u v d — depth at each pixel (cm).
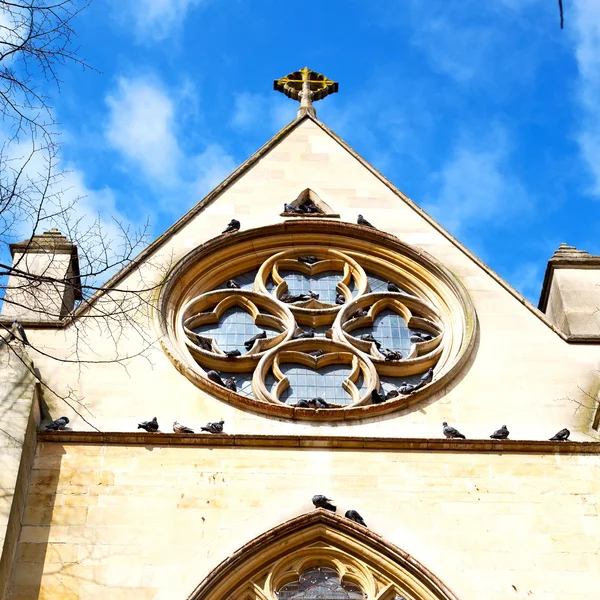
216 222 3503
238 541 2639
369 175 3700
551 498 2745
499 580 2594
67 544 2595
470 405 2981
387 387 3136
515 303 3275
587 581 2594
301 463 2786
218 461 2773
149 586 2544
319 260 3475
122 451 2777
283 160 3716
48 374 2955
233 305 3338
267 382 3117
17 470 2631
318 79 4522
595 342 3156
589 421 2955
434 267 3394
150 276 3284
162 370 3002
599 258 3447
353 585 2625
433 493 2748
